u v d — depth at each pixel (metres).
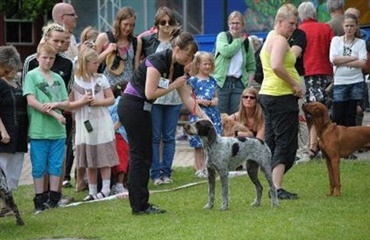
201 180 12.60
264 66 10.42
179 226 8.90
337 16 14.13
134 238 8.46
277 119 10.30
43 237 8.80
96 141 11.32
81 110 11.30
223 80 13.76
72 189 12.38
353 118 13.69
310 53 13.60
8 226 9.45
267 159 9.79
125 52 12.28
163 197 10.91
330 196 10.54
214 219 9.19
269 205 10.00
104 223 9.34
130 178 9.66
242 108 12.52
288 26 10.16
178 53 9.24
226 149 9.53
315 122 10.60
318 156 13.76
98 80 11.37
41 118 10.43
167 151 12.42
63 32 10.73
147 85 9.24
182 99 9.70
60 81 10.66
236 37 13.78
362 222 8.83
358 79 13.55
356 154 14.53
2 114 10.16
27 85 10.37
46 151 10.51
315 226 8.66
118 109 9.51
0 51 10.21
